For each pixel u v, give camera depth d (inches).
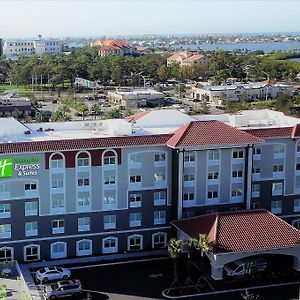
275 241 3348.9
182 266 3526.1
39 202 3538.4
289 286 3275.1
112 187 3659.0
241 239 3319.4
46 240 3587.6
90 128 4116.6
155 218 3777.1
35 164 3491.6
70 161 3548.2
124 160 3649.1
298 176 4057.6
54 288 3112.7
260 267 3415.4
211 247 3211.1
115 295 3134.8
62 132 4010.8
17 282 3297.2
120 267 3521.2
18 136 3848.4
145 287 3243.1
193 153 3708.2
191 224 3548.2
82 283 3287.4
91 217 3649.1
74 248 3649.1
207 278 3326.8
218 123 3826.3
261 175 3961.6
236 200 3860.7
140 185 3710.6
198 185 3764.8
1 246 3516.2
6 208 3491.6
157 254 3720.5
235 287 3253.0
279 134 3937.0
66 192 3577.8
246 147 3794.3
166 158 3732.8
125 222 3720.5
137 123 4188.0
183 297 3122.5
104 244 3703.3
